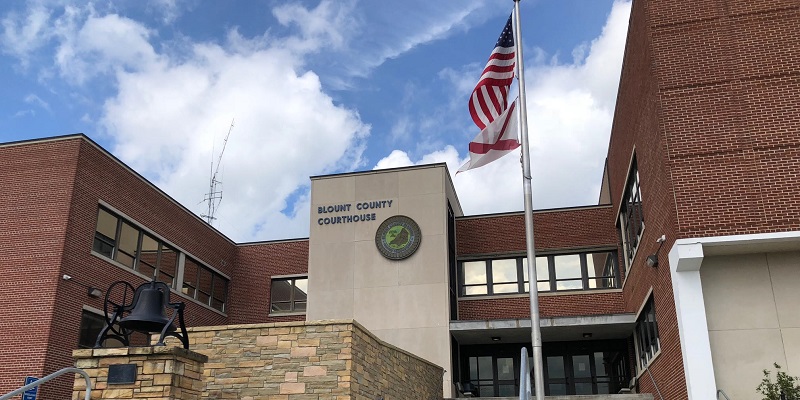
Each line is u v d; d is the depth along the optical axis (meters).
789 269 14.14
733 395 13.50
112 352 8.30
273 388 11.41
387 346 13.66
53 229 20.67
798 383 13.25
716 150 14.38
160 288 9.05
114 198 23.16
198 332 12.04
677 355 14.65
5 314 19.92
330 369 11.30
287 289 30.75
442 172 26.59
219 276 30.53
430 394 16.89
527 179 13.13
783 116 14.32
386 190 26.78
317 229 26.86
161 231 25.89
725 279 14.27
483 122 14.41
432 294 24.94
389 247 25.94
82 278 21.09
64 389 19.69
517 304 26.23
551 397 18.59
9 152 22.03
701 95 14.82
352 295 25.61
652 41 15.47
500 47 14.88
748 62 14.84
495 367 26.34
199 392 8.70
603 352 25.69
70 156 21.50
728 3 15.35
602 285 26.14
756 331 13.85
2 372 19.25
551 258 26.94
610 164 26.73
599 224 26.78
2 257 20.67
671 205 14.31
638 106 17.80
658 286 16.67
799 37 14.80
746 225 13.73
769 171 14.02
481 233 27.81
